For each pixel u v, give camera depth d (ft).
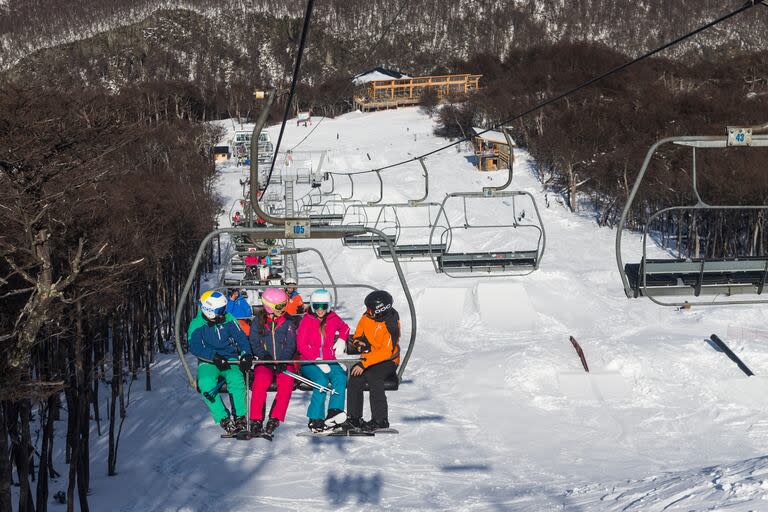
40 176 64.90
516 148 371.97
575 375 111.04
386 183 328.70
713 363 112.68
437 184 326.44
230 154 415.64
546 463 84.23
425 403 106.52
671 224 269.64
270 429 35.37
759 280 39.06
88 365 88.84
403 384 115.65
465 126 423.23
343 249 236.63
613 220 275.80
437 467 83.66
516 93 437.99
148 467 88.28
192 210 176.55
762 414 97.35
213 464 85.81
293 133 495.41
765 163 208.85
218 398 35.91
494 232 257.55
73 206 78.38
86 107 79.41
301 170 369.09
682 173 225.56
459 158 380.37
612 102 367.04
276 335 35.42
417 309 161.17
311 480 80.38
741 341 119.24
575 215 286.25
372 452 88.02
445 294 164.45
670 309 155.43
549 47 618.85
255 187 34.06
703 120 297.33
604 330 143.64
